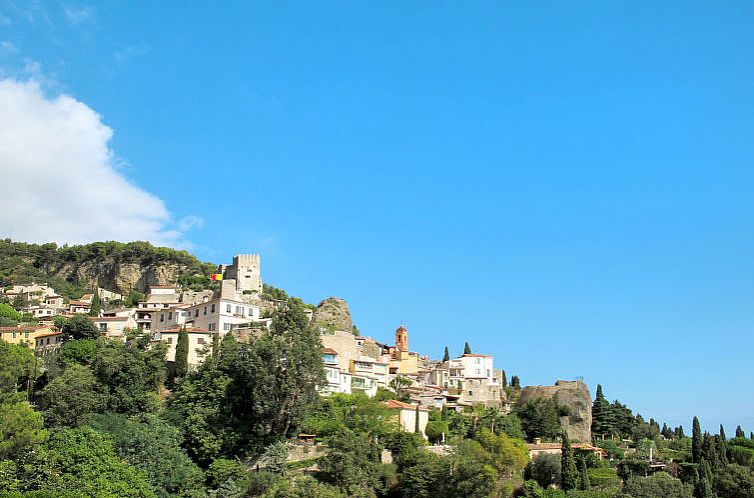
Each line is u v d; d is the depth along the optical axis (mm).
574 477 156375
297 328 153875
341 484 131750
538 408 193750
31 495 103438
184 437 144750
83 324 188125
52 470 112625
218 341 187250
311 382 149125
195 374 165500
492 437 157875
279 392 147500
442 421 171750
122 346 169375
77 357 173875
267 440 145375
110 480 115438
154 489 123500
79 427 131250
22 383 164500
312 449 146000
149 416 148875
